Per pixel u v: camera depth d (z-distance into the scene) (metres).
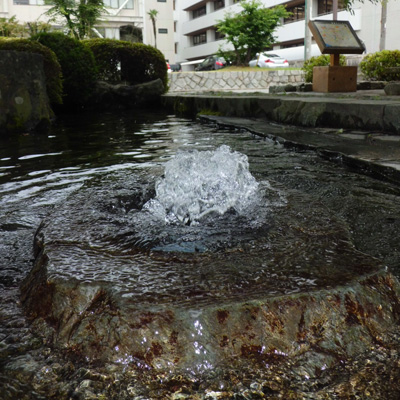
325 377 1.27
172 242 1.96
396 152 4.02
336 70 10.49
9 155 4.88
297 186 3.29
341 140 4.90
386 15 26.34
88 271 1.64
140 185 3.04
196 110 9.98
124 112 11.84
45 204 2.96
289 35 37.47
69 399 1.20
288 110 6.82
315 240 1.95
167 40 46.75
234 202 2.48
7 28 18.84
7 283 1.87
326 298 1.45
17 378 1.28
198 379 1.25
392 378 1.25
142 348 1.31
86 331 1.39
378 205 2.77
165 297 1.44
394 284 1.63
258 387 1.22
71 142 5.86
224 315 1.36
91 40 14.43
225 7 45.50
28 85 7.39
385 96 7.87
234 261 1.73
